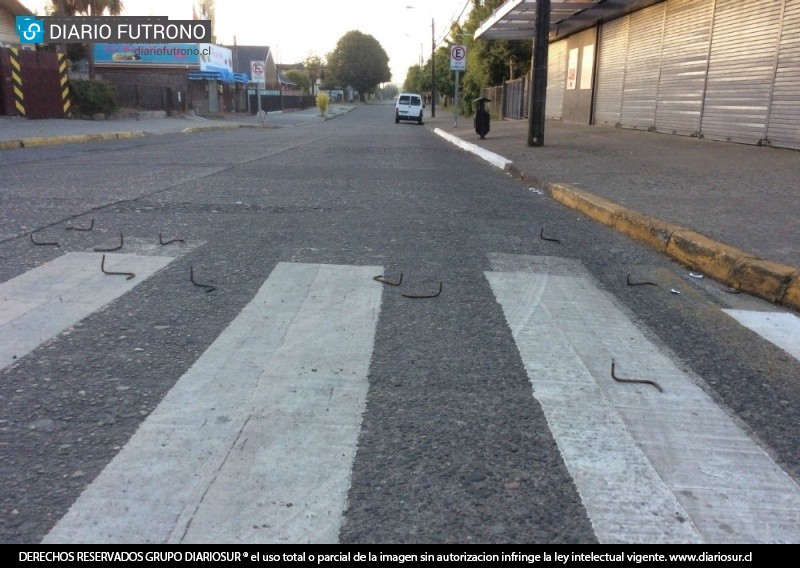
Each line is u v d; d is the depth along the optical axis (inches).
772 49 539.5
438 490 100.3
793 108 517.3
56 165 482.6
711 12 637.3
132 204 308.3
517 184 438.3
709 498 99.9
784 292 192.4
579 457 109.7
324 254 227.3
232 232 255.6
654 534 91.8
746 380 141.9
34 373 133.9
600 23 967.6
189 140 838.5
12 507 93.0
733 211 293.0
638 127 831.7
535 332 163.3
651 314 182.1
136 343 149.5
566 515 95.3
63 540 86.8
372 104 4744.1
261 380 132.4
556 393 131.6
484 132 814.5
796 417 126.9
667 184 378.9
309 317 167.6
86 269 201.3
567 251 248.2
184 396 125.2
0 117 1058.1
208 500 95.3
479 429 117.6
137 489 97.3
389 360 144.5
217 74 1815.9
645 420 122.3
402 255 230.1
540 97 649.0
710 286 211.5
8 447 107.8
